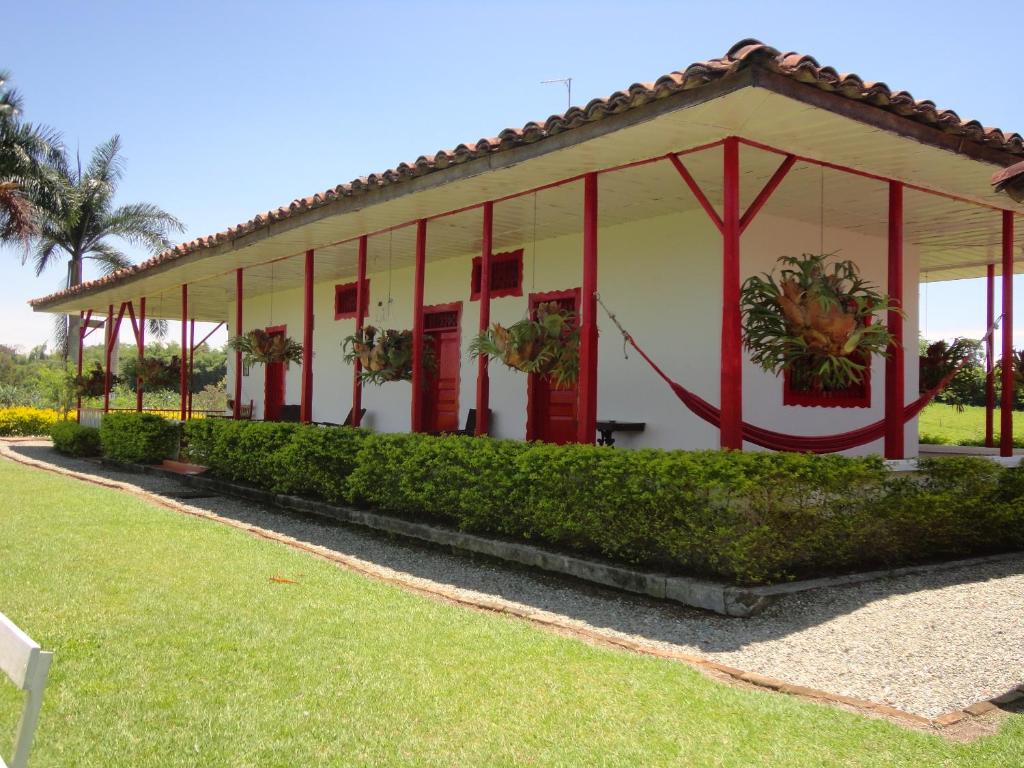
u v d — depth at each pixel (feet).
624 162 21.43
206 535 23.38
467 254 36.32
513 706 11.48
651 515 18.28
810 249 28.81
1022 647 14.66
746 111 17.37
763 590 16.92
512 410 33.68
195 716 10.82
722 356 19.25
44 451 54.44
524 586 19.22
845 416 29.25
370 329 32.07
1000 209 26.86
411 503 25.05
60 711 10.85
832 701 12.19
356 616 15.61
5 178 77.51
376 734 10.47
